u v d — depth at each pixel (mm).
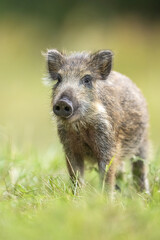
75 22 63344
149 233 12430
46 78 20609
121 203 15492
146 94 49031
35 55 59469
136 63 56062
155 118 43031
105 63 19719
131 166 22578
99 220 12703
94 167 20391
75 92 18188
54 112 17438
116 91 20203
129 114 20688
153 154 24234
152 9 65375
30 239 12070
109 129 19031
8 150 22844
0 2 65250
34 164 21719
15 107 46500
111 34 59531
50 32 63031
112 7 65500
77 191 17000
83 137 18953
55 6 65938
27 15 65125
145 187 21562
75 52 21391
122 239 12234
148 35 60844
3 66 56688
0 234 12531
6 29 61594
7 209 14797
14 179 19578
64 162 21781
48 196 16219
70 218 12820
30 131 36000
